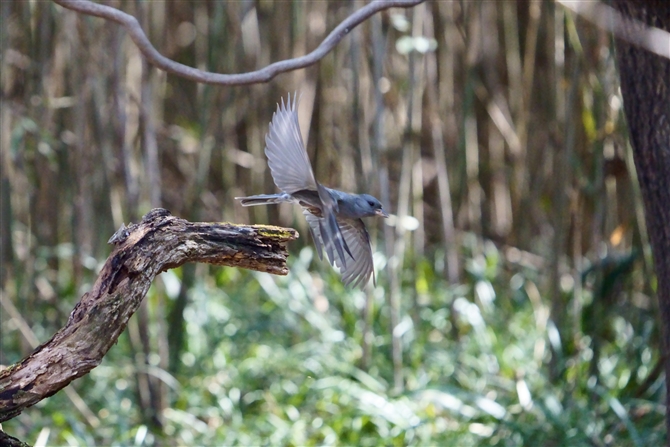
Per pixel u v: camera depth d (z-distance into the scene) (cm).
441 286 1339
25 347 1090
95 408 1069
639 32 613
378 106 1095
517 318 1274
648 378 980
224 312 1291
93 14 650
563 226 1097
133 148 1280
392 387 1073
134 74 1288
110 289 464
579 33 1015
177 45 1683
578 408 953
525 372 1083
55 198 1306
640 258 1102
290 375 1114
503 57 1550
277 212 1517
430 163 1556
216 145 1421
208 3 1512
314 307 1258
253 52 1438
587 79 1078
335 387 1018
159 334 1074
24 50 1217
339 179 1453
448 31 1324
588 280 1258
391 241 1088
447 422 1003
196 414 1057
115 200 1148
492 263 1378
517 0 1495
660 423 929
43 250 1222
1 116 1058
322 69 1405
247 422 1017
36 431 973
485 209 1570
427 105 1488
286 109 494
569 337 1097
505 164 1578
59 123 1219
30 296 1139
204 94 1234
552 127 1215
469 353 1157
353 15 683
